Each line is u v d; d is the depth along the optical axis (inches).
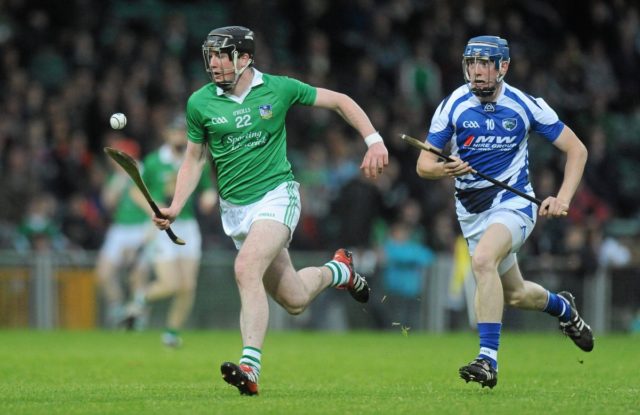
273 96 1112.8
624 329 2657.5
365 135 1111.6
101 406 967.0
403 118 3026.6
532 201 1162.0
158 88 2851.9
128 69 2878.9
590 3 3629.4
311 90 1124.5
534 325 2637.8
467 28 3351.4
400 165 2935.5
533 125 1181.1
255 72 1119.0
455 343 2095.2
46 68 2915.8
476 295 1133.7
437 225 2792.8
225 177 1122.0
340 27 3312.0
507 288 1238.3
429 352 1830.7
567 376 1369.3
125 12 3191.4
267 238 1080.8
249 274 1062.4
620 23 3617.1
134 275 2393.0
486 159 1179.3
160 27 3181.6
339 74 3211.1
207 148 1149.1
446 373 1427.2
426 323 2618.1
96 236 2659.9
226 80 1098.7
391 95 3191.4
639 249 2910.9
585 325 1310.3
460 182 1194.6
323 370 1476.4
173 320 1924.2
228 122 1106.7
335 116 3070.9
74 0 3038.9
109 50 2923.2
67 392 1122.7
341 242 2615.7
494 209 1178.6
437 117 1188.5
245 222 1116.5
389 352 1825.8
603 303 2647.6
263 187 1111.0
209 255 2620.6
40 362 1585.9
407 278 2605.8
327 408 946.7
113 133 2770.7
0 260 2434.8
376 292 2605.8
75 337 2172.7
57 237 2605.8
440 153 1126.4
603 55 3595.0
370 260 2608.3
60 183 2701.8
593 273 2630.4
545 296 1264.8
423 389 1170.6
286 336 2320.4
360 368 1509.6
